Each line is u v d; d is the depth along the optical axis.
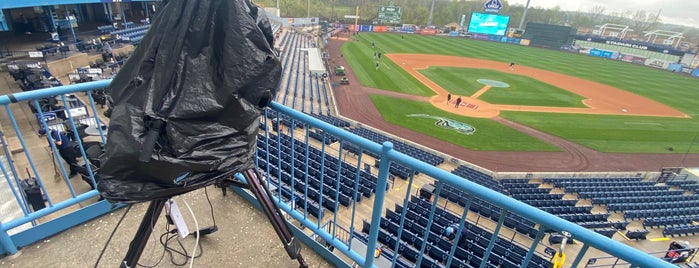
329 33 58.09
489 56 45.38
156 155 1.45
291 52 40.28
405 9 84.88
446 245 8.14
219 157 1.63
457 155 16.67
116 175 1.55
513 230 9.80
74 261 2.77
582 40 57.75
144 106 1.47
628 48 53.38
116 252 2.88
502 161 16.38
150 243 3.00
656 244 10.86
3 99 2.30
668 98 30.08
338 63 35.59
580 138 19.58
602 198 13.24
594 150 18.28
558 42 59.00
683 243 10.09
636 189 14.69
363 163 13.80
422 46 50.41
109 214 3.28
